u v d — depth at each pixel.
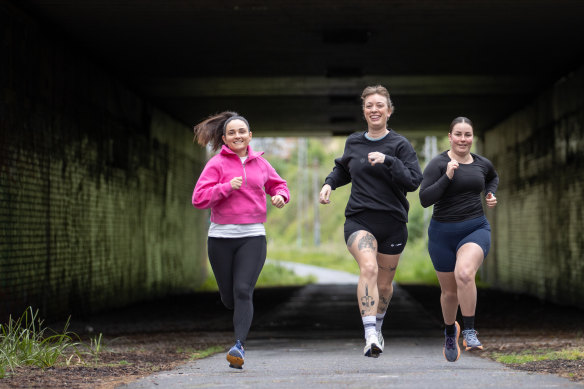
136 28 18.03
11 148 15.00
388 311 22.47
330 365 9.66
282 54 21.11
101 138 21.41
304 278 50.12
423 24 17.98
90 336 14.77
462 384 6.87
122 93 23.70
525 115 28.53
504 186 32.59
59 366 9.10
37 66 16.52
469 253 8.62
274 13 17.06
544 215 25.98
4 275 14.53
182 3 16.22
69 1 15.70
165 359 10.53
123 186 23.81
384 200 8.44
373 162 8.14
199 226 38.69
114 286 22.81
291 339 14.80
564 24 17.92
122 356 10.65
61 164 18.02
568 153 22.92
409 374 7.95
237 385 7.09
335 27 18.25
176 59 21.47
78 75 19.42
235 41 19.58
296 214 121.12
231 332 16.19
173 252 31.86
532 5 16.38
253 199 8.62
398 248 8.60
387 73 23.80
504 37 19.14
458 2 16.20
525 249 29.06
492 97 27.41
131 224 24.88
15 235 15.12
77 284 19.22
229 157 8.66
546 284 25.89
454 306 9.18
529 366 8.84
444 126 35.09
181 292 33.38
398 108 30.12
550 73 23.33
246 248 8.57
